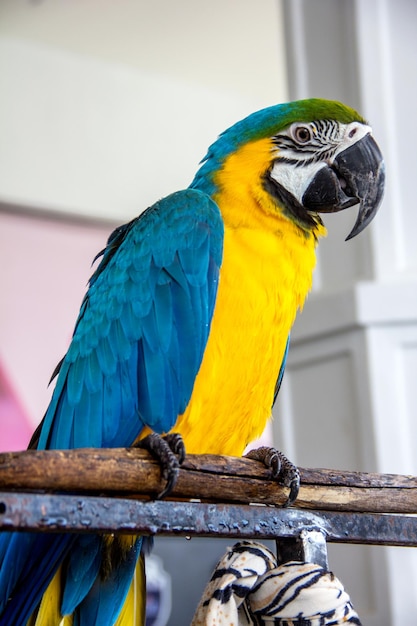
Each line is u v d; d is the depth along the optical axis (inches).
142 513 19.5
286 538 21.4
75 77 73.5
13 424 66.1
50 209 71.6
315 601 20.4
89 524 18.8
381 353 41.4
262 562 21.3
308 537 21.5
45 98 72.2
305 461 43.9
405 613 39.7
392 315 41.1
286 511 21.5
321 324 42.9
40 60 72.1
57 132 72.4
